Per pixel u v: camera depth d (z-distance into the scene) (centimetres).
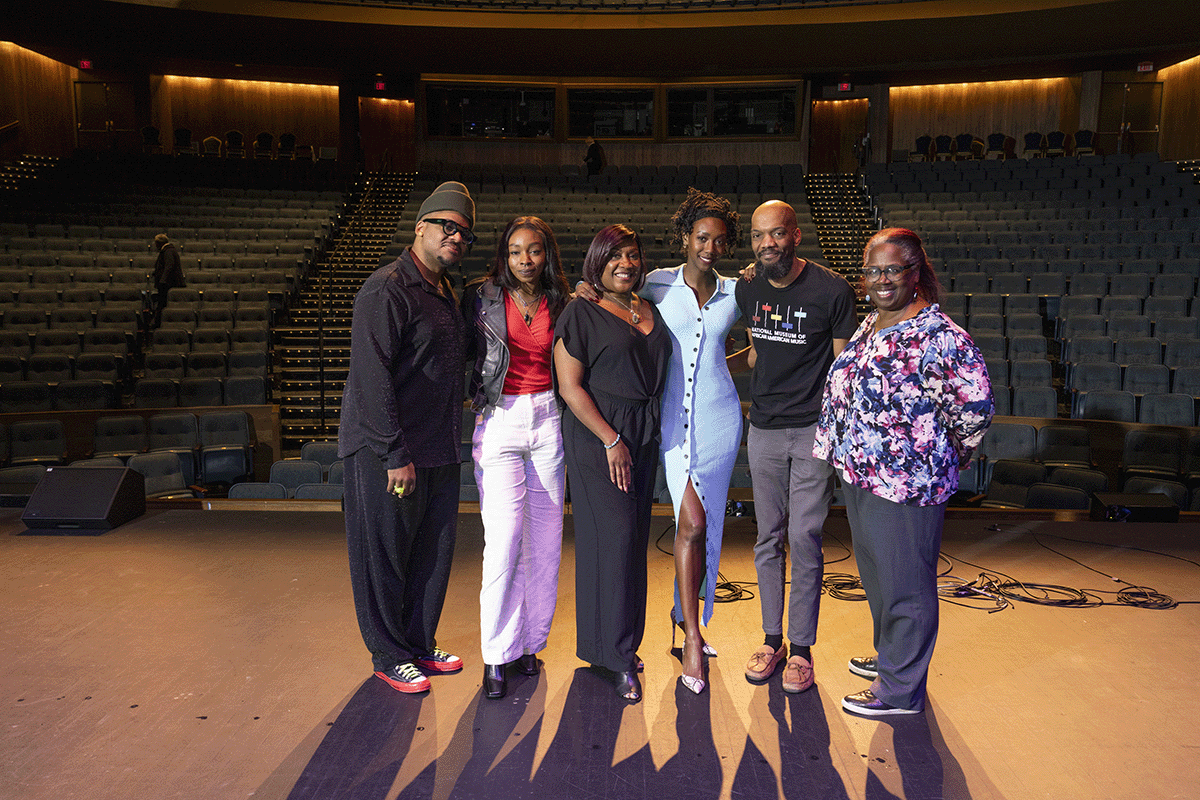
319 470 576
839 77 1677
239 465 714
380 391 218
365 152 1870
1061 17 1297
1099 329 849
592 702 228
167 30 1422
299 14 1345
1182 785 189
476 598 301
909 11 1305
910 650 216
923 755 202
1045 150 1568
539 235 229
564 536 370
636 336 228
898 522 213
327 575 318
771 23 1343
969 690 233
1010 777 193
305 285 1061
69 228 1067
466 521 396
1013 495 562
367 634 233
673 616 261
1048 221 1122
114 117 1716
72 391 741
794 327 235
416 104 1691
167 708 220
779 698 231
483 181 1505
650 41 1431
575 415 229
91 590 300
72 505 372
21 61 1575
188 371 817
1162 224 1080
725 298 242
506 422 233
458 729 213
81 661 245
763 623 253
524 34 1405
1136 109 1636
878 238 209
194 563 330
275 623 274
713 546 245
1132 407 710
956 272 1016
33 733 206
